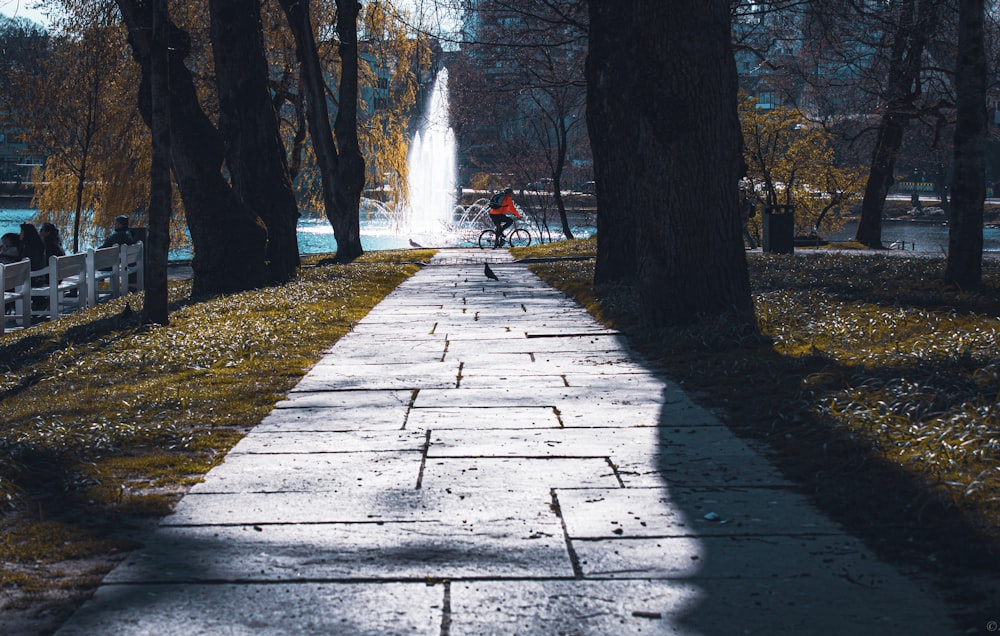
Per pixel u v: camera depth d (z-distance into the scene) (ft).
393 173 124.77
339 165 99.19
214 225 64.64
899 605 13.10
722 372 30.81
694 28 38.58
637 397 27.99
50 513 18.02
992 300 44.65
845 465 19.95
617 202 59.06
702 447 22.16
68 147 119.44
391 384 30.86
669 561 14.90
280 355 37.14
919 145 125.29
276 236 71.10
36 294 59.67
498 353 36.96
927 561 14.69
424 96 131.75
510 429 24.22
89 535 16.53
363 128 122.52
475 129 191.72
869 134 123.85
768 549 15.39
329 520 17.16
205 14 97.40
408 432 24.12
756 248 108.06
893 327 37.83
